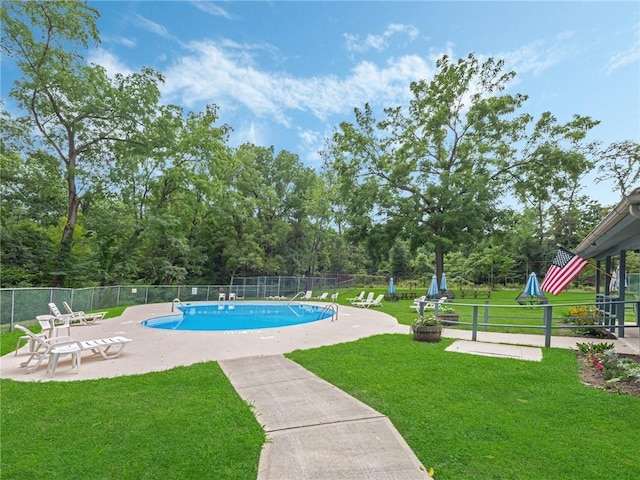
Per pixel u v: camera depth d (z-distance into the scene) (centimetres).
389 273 4759
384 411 425
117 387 524
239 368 633
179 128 2481
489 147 2434
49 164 2134
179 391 508
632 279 1416
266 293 2694
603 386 515
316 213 3738
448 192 2336
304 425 390
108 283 2352
